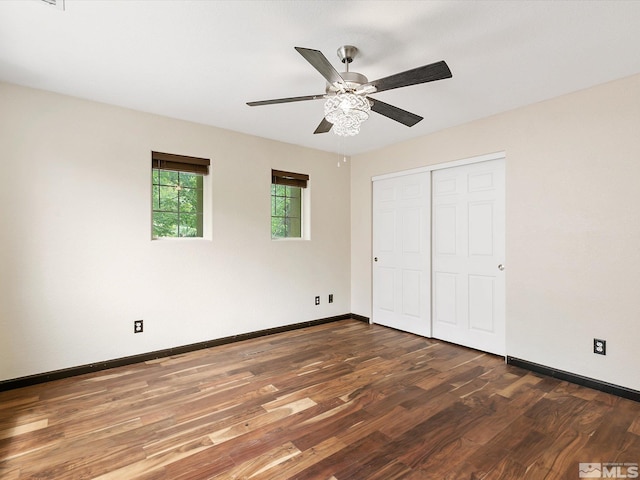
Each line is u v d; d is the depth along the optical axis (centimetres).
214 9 173
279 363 308
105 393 249
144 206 314
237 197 372
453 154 355
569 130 272
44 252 268
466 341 356
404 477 163
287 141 408
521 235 301
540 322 288
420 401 237
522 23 184
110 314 296
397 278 425
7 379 254
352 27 188
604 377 253
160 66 232
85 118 285
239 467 169
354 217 479
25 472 165
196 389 255
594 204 259
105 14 177
